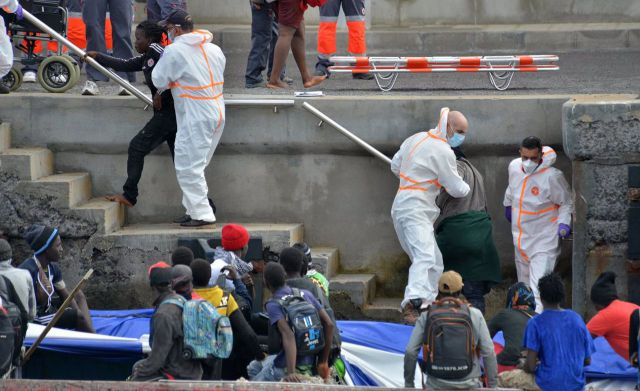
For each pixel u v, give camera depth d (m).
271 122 41.97
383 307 40.72
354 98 41.72
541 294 30.23
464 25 64.56
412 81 50.00
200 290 31.97
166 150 42.47
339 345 32.44
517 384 30.66
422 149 38.59
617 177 38.53
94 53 41.75
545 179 39.41
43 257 35.31
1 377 29.81
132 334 35.59
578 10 64.06
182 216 42.78
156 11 49.72
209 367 30.69
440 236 39.69
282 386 27.91
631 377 33.06
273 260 40.50
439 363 28.36
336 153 42.12
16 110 42.38
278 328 30.61
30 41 47.66
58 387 28.28
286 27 45.97
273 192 42.53
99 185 42.75
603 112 38.31
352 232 42.47
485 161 41.56
